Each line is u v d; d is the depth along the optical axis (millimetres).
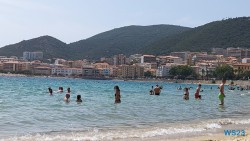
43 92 62531
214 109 34344
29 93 58656
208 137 17547
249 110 34844
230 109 34938
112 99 45969
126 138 17078
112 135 17781
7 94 54719
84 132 18719
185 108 34406
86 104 36469
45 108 31422
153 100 46031
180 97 54750
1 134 17672
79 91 73062
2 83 116000
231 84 191625
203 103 42031
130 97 52969
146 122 23328
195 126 21656
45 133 18250
